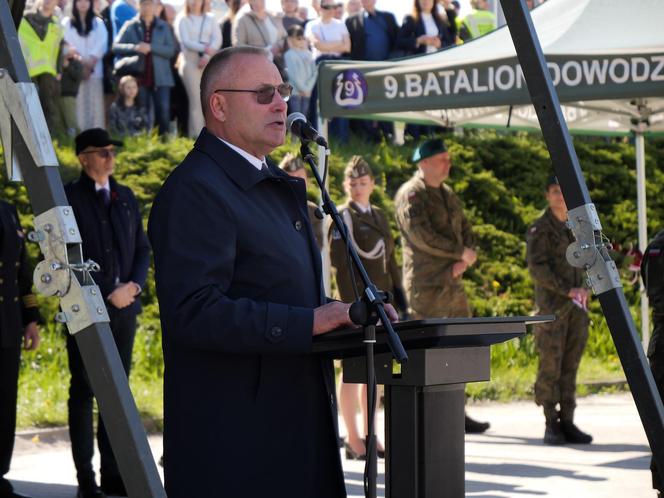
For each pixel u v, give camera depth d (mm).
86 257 7109
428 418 3758
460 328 3594
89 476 7000
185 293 3600
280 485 3740
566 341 9367
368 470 3564
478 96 8055
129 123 14312
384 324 3484
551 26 8031
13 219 7062
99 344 3018
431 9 15328
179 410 3781
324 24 15055
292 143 14633
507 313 15086
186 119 14766
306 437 3795
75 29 14180
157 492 2979
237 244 3758
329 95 8484
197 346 3607
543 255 9117
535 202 16828
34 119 3062
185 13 14539
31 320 7375
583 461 8648
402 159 15992
